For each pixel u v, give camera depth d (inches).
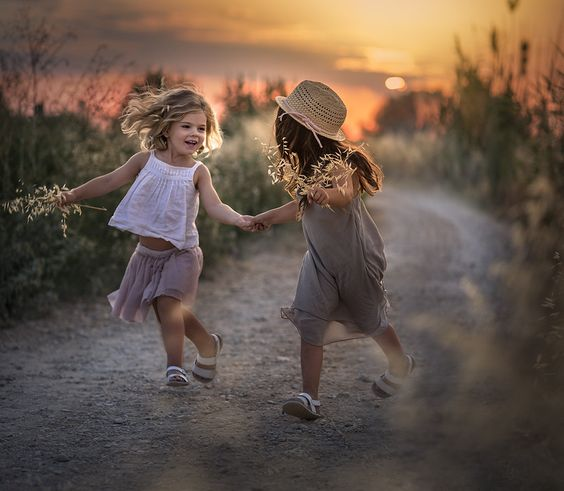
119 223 161.2
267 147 155.1
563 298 178.2
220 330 238.7
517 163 405.7
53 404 167.3
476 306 256.4
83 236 263.1
